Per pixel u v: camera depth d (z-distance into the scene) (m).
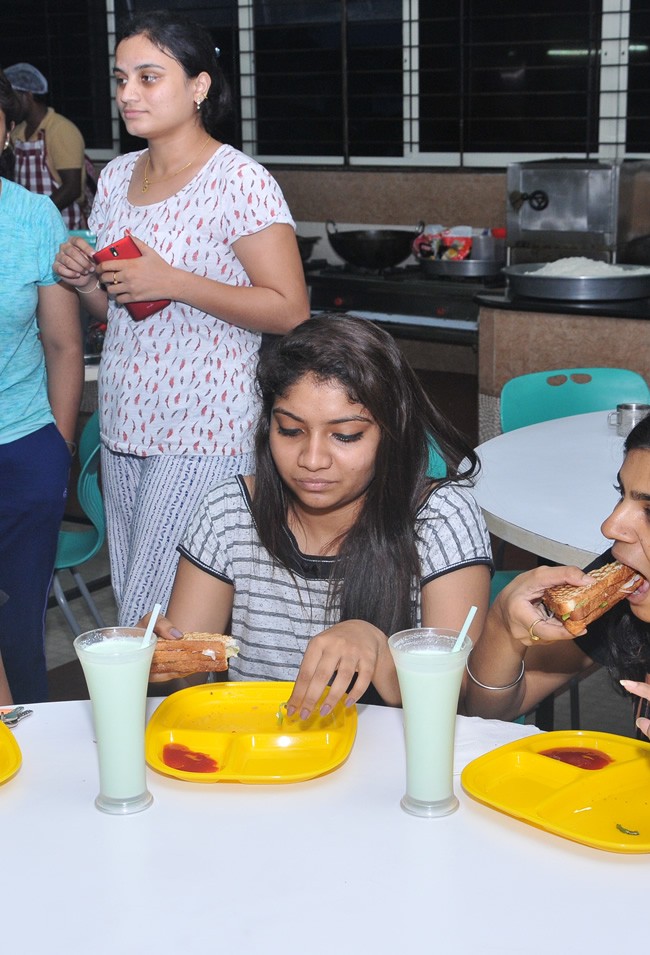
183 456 2.40
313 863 1.12
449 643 1.20
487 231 5.73
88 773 1.30
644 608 1.35
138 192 2.46
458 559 1.63
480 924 1.02
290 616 1.68
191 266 2.40
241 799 1.24
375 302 5.70
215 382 2.38
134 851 1.15
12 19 7.11
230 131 6.83
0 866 1.13
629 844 1.11
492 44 6.02
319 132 6.62
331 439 1.51
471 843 1.15
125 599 2.48
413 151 6.38
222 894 1.07
